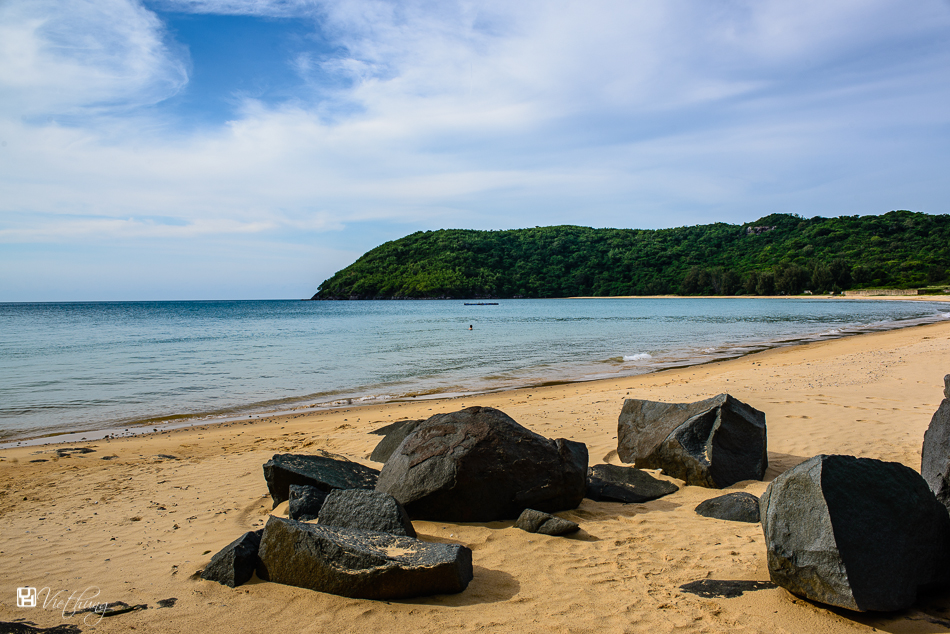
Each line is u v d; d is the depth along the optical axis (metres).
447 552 3.75
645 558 4.20
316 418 11.22
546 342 28.06
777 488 3.61
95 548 4.60
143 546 4.64
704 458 6.11
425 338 31.23
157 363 20.19
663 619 3.26
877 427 8.01
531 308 86.44
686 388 12.44
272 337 32.69
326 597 3.59
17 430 10.51
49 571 4.13
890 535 3.28
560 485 5.29
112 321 53.56
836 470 3.42
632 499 5.67
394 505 4.40
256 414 11.95
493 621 3.26
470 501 5.02
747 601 3.43
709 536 4.62
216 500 6.02
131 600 3.62
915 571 3.25
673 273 142.12
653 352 22.97
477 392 14.22
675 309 72.25
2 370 18.33
